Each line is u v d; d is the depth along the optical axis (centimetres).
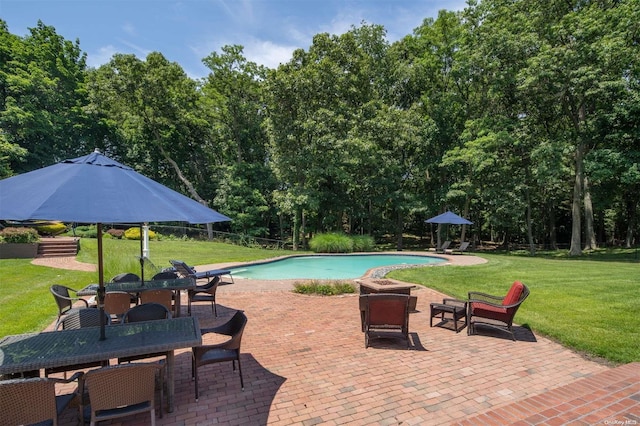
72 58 2947
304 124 2142
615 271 1130
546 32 1880
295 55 2319
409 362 463
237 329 418
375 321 526
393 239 3706
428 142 2486
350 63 2408
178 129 2816
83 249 1578
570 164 2244
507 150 2169
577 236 1892
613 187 2142
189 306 703
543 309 677
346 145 2191
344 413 339
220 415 337
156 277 754
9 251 1324
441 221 2042
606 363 455
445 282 994
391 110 2434
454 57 2306
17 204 258
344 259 1833
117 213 263
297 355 491
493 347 519
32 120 2262
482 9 2177
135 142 2898
